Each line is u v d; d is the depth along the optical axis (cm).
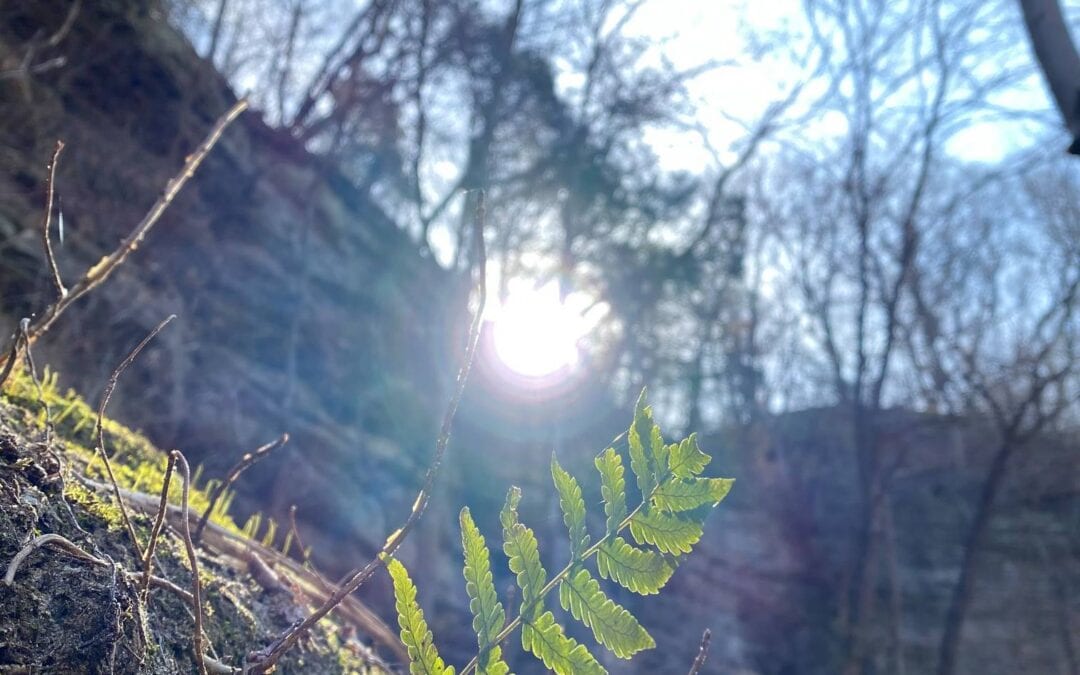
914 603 1816
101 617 161
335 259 1395
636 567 143
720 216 1714
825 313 1783
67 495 189
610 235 1583
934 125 1468
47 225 211
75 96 1020
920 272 1512
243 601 228
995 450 1590
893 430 1677
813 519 1920
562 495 151
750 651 1814
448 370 1362
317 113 1421
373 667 280
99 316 873
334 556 1091
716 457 2036
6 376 206
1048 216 1444
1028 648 1706
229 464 984
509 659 1070
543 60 1405
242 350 1134
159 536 210
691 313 1802
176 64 1153
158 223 1055
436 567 1208
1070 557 1744
